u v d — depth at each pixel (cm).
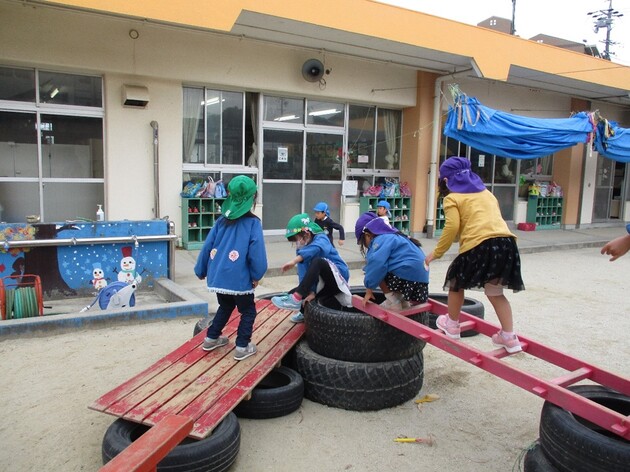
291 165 1056
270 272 806
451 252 1026
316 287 424
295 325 437
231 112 978
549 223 1486
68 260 620
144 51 841
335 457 307
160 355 450
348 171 1134
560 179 1499
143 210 890
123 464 167
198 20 748
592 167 1537
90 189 858
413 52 992
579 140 1089
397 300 387
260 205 1020
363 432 336
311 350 390
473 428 347
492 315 618
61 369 418
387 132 1184
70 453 303
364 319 364
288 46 959
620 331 570
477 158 1328
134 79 858
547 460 265
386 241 377
